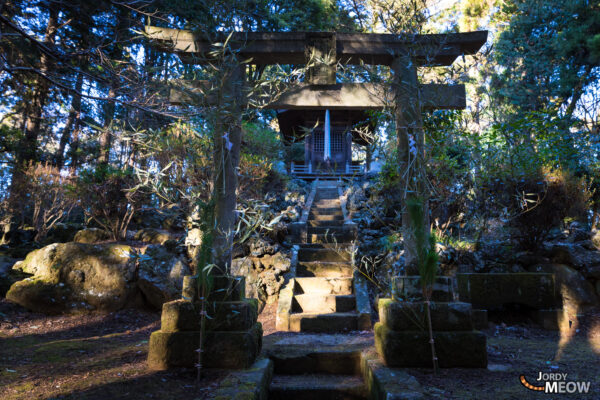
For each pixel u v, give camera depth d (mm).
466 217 5945
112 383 2375
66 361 3033
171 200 2953
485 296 4637
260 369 2689
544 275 4613
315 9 11680
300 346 3600
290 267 5965
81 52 4699
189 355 2738
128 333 4469
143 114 5160
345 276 6004
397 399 2092
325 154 17062
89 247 5629
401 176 3250
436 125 5109
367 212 7645
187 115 4004
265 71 3834
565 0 12953
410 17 3197
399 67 3408
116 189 7051
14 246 7121
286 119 18125
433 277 2793
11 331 4289
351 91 3461
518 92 12531
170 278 5535
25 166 8773
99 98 4539
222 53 3006
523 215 5195
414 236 2959
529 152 5750
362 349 3387
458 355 2783
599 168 6645
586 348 3510
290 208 8516
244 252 6047
